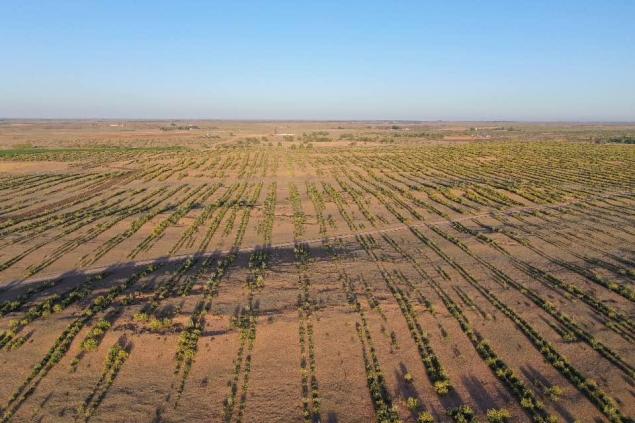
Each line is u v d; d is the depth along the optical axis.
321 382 18.66
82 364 19.61
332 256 33.97
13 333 21.53
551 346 21.16
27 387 18.08
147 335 21.66
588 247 36.41
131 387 18.23
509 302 25.84
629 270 30.42
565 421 16.45
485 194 59.38
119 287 27.03
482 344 21.28
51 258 33.56
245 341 21.48
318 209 51.22
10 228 42.50
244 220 45.41
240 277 29.19
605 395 17.64
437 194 59.72
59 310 23.97
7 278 29.61
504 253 34.69
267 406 17.25
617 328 22.86
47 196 58.78
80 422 16.27
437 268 31.17
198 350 20.67
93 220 45.19
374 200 56.22
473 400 17.72
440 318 23.91
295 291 26.95
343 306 24.97
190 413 16.83
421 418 16.48
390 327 22.91
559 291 27.41
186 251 35.47
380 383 18.62
